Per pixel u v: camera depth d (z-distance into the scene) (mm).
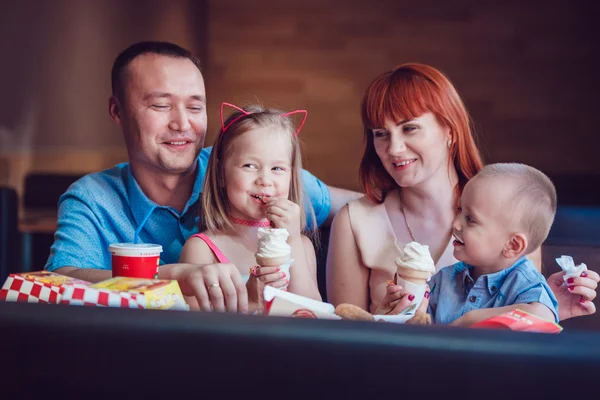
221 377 827
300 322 829
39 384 860
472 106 8469
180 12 8461
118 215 1891
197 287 1319
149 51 1892
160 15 8062
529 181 1499
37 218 4414
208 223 1780
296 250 1687
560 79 8328
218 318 842
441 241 1805
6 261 3541
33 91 6145
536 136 8383
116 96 1928
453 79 8500
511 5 8359
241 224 1772
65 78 6574
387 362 796
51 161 6363
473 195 1512
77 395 857
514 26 8375
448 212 1805
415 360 791
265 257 1479
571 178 6305
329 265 1895
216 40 8969
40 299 1137
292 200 1826
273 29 8867
